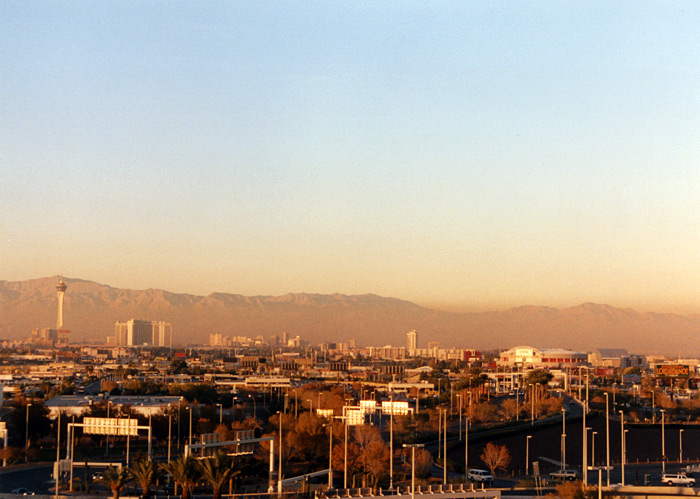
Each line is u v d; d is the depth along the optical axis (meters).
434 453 196.62
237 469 128.38
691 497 135.75
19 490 141.38
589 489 135.00
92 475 161.50
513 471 189.12
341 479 156.75
